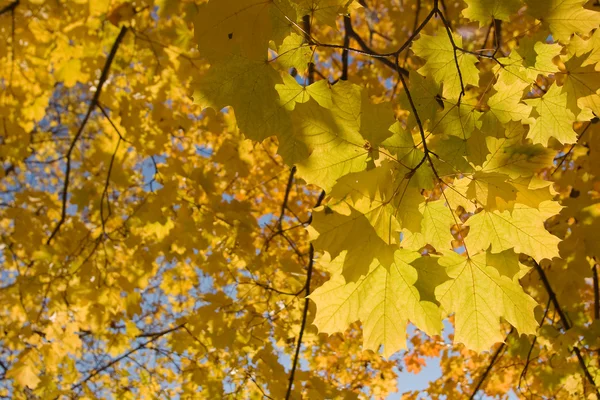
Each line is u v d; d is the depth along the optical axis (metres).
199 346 4.01
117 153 4.25
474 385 4.62
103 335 4.46
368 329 1.31
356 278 1.16
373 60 4.51
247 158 3.87
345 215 1.17
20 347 4.15
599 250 2.62
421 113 1.41
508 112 1.38
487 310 1.39
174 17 3.87
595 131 2.73
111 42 4.21
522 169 1.27
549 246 1.34
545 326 2.88
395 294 1.29
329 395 3.48
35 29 4.05
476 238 1.38
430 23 3.86
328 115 1.22
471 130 1.39
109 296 4.12
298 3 1.17
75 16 3.84
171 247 4.05
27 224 4.16
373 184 1.17
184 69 4.04
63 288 4.09
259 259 3.71
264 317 3.58
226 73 1.23
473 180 1.27
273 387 3.43
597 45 1.44
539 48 1.39
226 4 1.05
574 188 2.86
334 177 1.26
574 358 3.21
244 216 3.65
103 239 4.05
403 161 1.24
